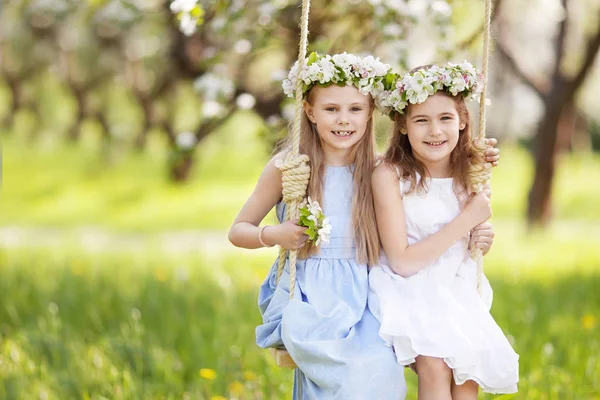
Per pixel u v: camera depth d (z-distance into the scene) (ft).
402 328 10.61
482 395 15.19
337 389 10.38
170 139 64.34
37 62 64.28
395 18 19.31
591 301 23.29
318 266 11.30
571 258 33.40
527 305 22.07
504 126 77.66
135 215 53.36
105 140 70.69
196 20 16.14
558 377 15.81
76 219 52.16
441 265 11.48
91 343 18.63
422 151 11.36
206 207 55.01
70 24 56.13
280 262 11.60
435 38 19.62
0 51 61.31
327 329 10.64
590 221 50.37
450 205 11.79
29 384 15.24
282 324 10.74
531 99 75.15
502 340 11.05
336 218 11.43
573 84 40.65
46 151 76.02
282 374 16.02
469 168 11.84
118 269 27.96
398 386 10.56
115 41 59.06
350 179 11.60
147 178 66.39
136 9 23.67
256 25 20.29
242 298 22.08
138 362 16.44
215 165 71.36
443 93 11.31
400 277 11.28
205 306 21.61
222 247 39.47
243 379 16.05
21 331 17.94
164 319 20.27
